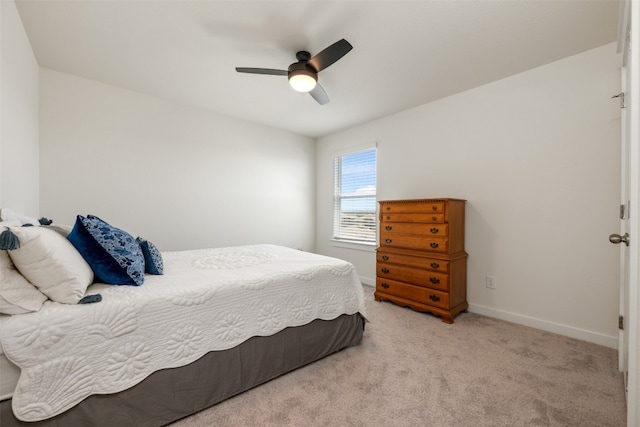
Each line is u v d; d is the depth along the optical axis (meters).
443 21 1.89
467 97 2.94
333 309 2.02
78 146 2.71
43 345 1.05
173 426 1.33
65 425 1.09
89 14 1.85
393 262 3.09
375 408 1.46
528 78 2.53
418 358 1.96
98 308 1.18
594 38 2.07
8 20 1.71
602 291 2.17
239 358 1.56
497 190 2.72
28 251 1.10
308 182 4.75
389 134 3.72
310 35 2.06
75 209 2.71
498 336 2.30
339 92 3.01
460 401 1.51
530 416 1.40
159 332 1.31
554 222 2.40
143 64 2.48
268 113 3.67
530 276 2.52
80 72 2.62
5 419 1.01
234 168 3.85
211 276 1.72
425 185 3.31
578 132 2.28
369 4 1.75
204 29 2.00
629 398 0.88
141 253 1.64
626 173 1.56
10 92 1.79
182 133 3.38
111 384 1.17
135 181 3.05
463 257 2.83
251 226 4.04
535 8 1.77
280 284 1.78
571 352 2.04
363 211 4.13
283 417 1.40
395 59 2.36
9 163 1.80
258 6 1.77
